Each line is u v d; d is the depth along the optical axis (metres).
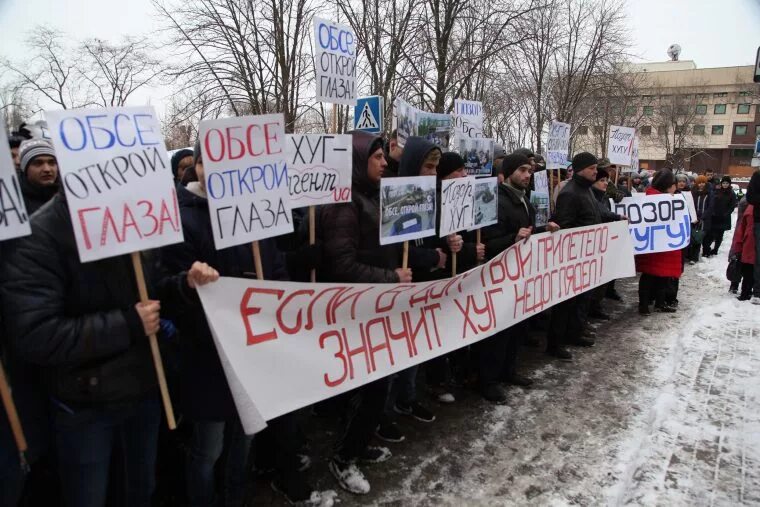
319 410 3.88
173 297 2.23
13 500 1.94
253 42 11.47
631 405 4.10
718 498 2.85
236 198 2.30
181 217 2.34
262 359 2.42
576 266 4.99
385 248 3.13
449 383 4.53
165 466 2.72
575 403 4.13
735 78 64.06
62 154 1.77
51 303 1.81
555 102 17.83
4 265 1.78
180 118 13.11
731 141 65.50
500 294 3.98
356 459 3.05
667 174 6.42
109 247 1.87
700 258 11.51
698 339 5.62
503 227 4.22
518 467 3.22
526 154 4.60
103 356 1.95
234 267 2.43
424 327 3.31
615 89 20.02
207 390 2.33
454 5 9.77
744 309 6.83
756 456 3.29
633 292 8.05
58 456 2.02
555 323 5.09
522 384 4.44
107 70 17.36
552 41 14.53
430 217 3.27
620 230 5.66
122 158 1.92
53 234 1.84
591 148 37.50
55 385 1.92
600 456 3.36
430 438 3.56
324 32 3.44
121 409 2.01
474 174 4.45
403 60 10.55
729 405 4.02
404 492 2.96
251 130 2.32
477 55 10.80
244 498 2.73
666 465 3.17
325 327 2.72
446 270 4.01
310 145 2.74
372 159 3.00
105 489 2.09
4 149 1.68
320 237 3.02
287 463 2.80
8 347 1.88
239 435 2.48
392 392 3.46
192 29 11.40
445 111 10.51
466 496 2.93
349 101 3.69
